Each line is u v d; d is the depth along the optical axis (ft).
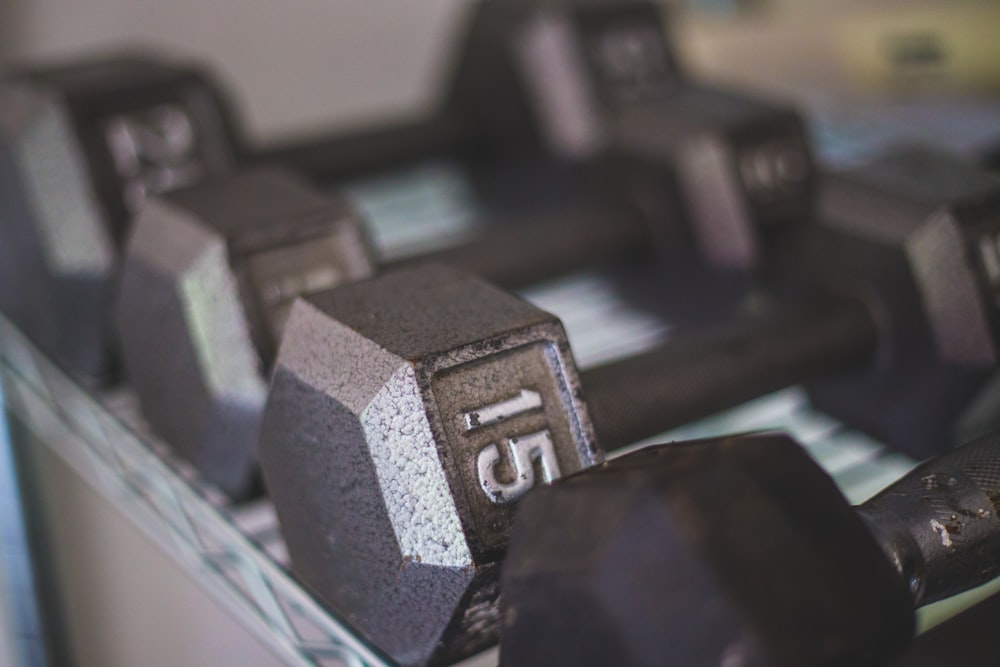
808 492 1.52
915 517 1.69
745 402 2.26
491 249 2.58
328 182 3.11
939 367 2.34
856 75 3.98
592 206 2.73
